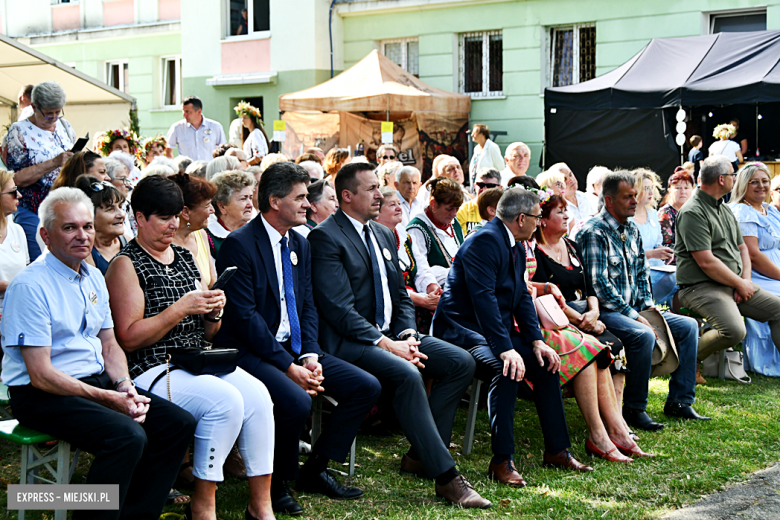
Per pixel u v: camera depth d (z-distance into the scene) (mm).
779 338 5914
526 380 4219
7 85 10539
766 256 6211
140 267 3268
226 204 4188
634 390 4895
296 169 3727
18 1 18875
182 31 16406
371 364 3824
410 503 3605
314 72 15297
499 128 14469
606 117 11352
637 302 5195
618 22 13477
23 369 2980
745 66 10508
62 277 3037
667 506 3639
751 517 3514
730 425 4938
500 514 3482
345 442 3688
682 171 6949
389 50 15531
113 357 3174
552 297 4418
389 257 4227
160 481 3047
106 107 11188
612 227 5086
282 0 15414
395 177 6145
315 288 3979
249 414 3227
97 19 18016
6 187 3906
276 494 3465
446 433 4020
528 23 14078
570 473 4055
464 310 4273
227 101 16203
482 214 5016
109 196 3670
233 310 3584
